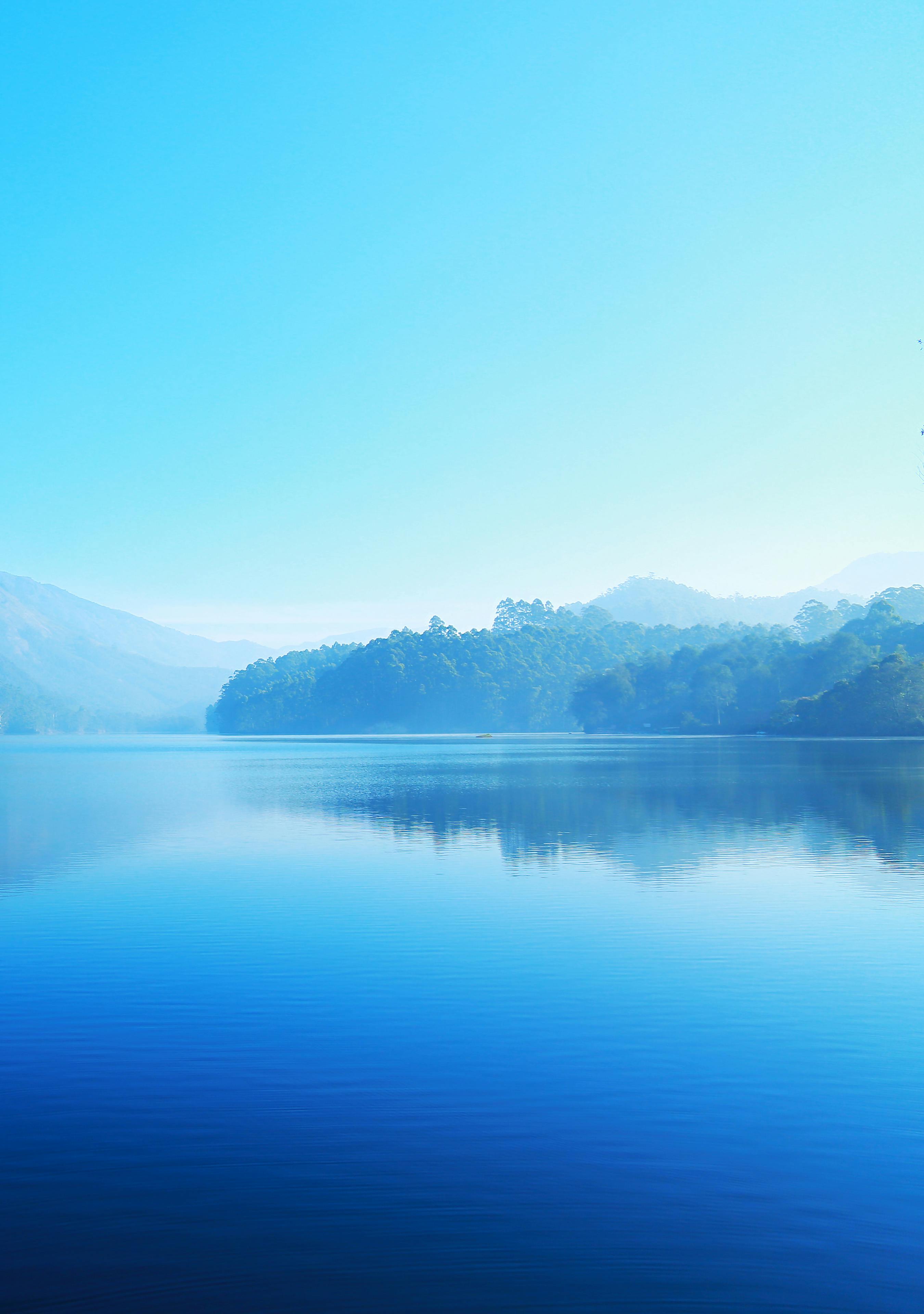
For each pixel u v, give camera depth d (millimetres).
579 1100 11047
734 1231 8305
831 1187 9008
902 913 20875
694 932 19312
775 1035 13219
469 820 39906
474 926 20219
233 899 23547
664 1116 10594
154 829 38969
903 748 105375
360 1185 9148
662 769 74625
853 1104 10859
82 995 15555
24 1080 11859
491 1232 8336
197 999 15266
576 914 21156
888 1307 7328
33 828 39531
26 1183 9242
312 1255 8039
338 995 15422
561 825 37719
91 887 25359
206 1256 8047
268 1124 10516
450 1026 13820
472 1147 9906
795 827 35906
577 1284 7633
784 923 20062
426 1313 7316
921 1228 8320
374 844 33406
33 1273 7820
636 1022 13875
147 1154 9812
